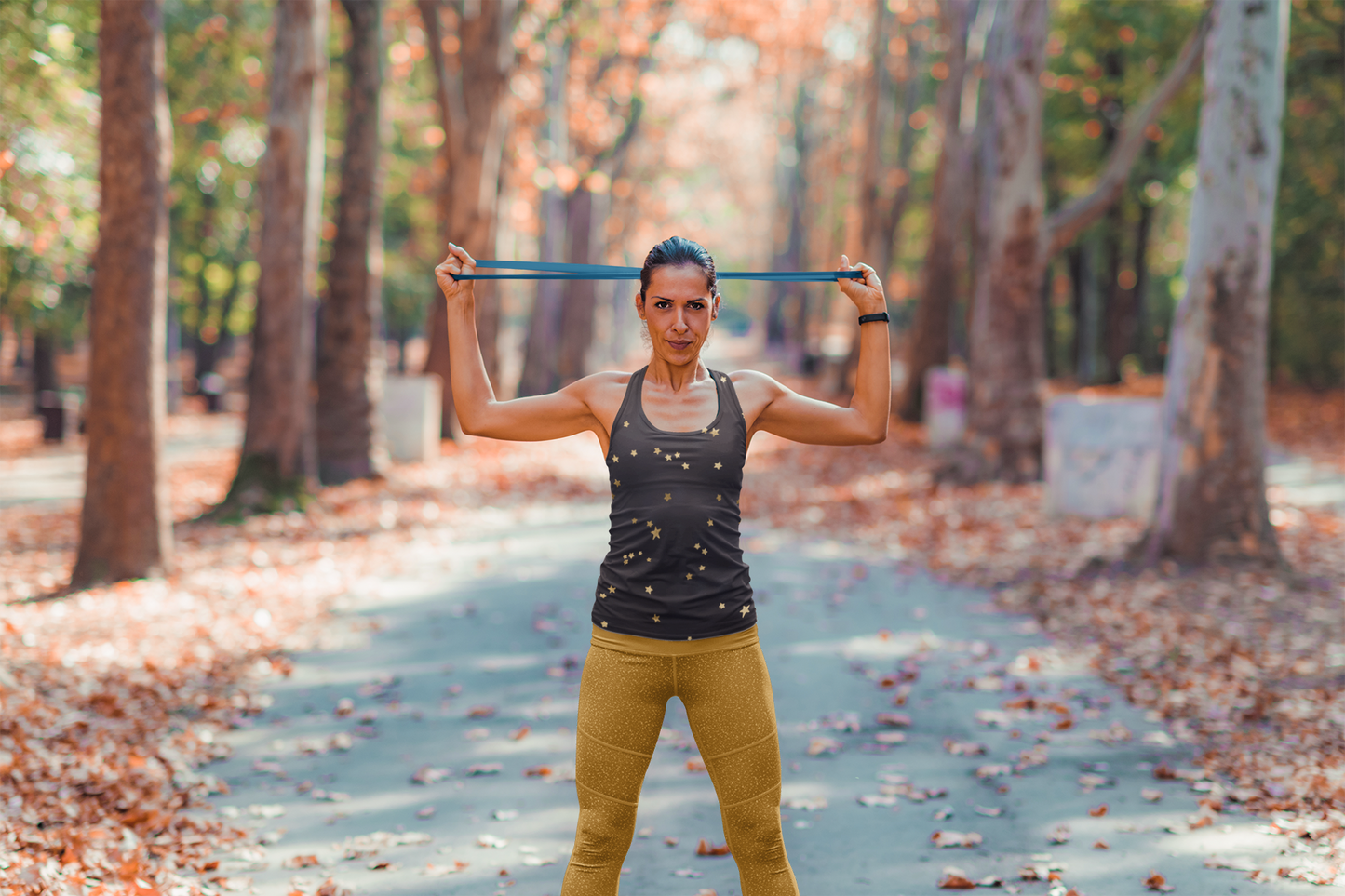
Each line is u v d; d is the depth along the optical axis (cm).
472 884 380
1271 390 2689
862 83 3397
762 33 2555
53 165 1121
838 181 4256
